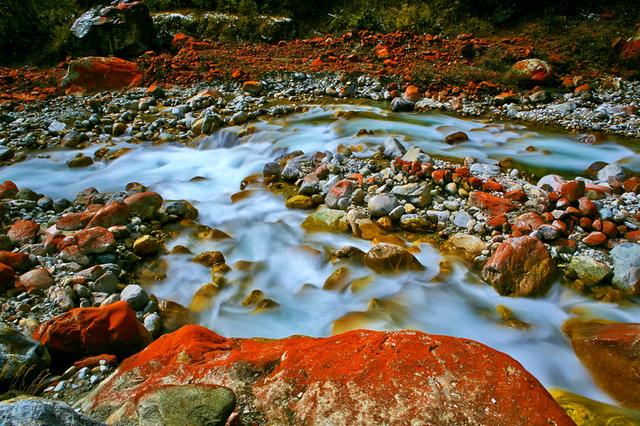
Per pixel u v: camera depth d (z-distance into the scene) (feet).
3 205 20.20
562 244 17.58
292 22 47.60
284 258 18.11
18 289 14.85
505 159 25.41
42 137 29.45
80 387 11.23
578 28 43.83
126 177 25.22
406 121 31.48
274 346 10.77
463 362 9.07
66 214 19.98
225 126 30.22
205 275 16.99
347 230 19.24
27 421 6.85
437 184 21.71
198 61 40.19
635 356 11.89
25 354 11.16
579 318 14.78
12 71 39.34
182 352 10.56
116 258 17.20
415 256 17.65
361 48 43.75
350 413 8.29
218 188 23.97
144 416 8.04
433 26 46.65
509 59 39.45
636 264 15.89
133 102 33.78
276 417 8.65
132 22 41.45
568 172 24.41
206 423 7.94
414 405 8.25
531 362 13.35
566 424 7.98
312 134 29.19
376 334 10.23
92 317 12.43
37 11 45.68
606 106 32.96
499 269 16.06
